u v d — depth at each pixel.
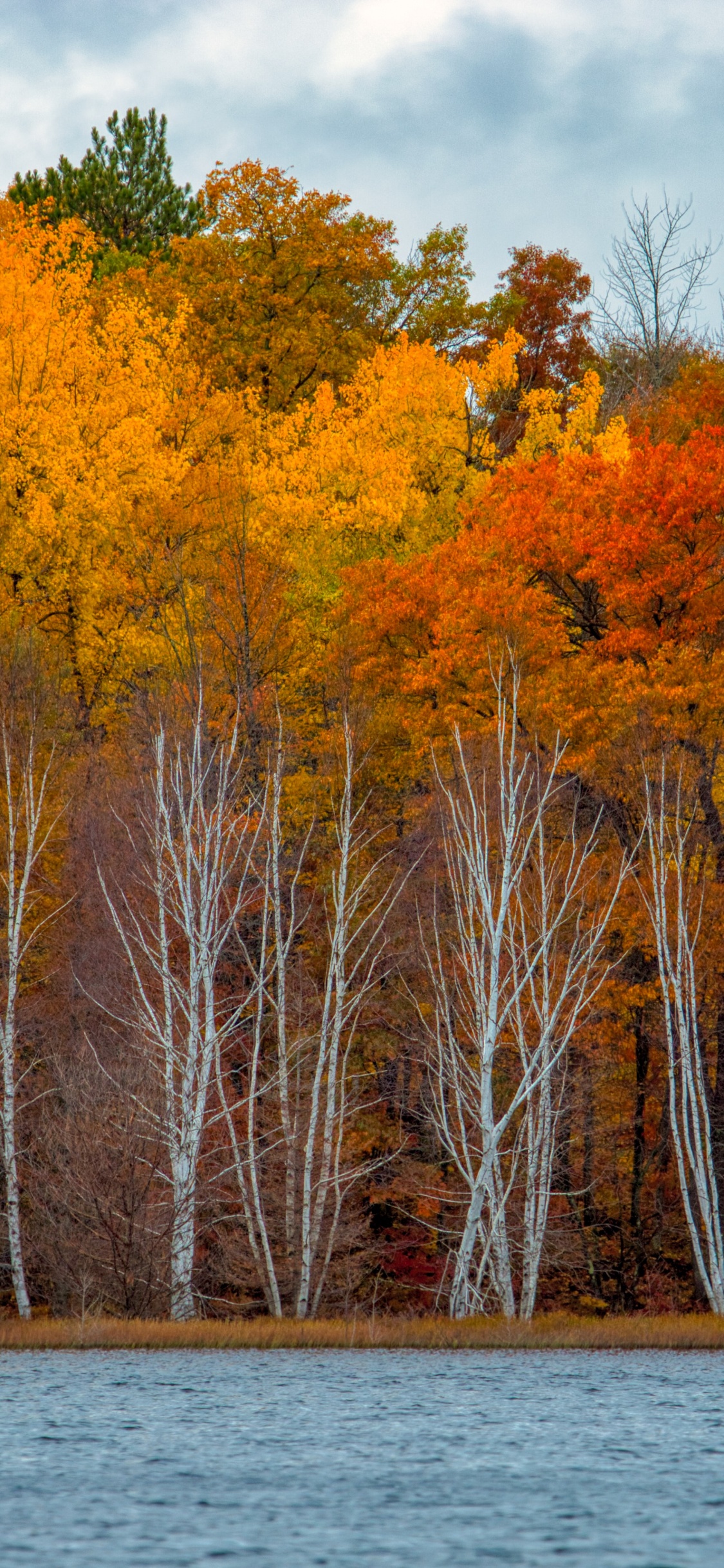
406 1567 7.69
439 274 66.00
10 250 43.62
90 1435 12.78
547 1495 10.01
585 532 39.78
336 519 42.81
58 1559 7.85
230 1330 24.16
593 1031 36.59
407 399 47.31
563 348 70.25
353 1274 33.16
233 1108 29.69
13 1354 21.31
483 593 39.00
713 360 63.47
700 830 38.66
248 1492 10.05
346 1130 36.25
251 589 41.69
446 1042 36.06
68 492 40.12
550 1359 21.42
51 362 42.59
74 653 42.16
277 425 51.44
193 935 28.83
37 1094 35.06
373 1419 14.06
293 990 36.78
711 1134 39.34
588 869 36.81
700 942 36.62
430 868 37.66
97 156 73.06
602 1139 39.69
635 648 38.44
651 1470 11.14
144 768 36.91
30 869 32.38
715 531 38.00
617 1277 40.28
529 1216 29.97
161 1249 29.03
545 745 37.97
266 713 40.06
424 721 38.78
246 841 36.81
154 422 43.59
